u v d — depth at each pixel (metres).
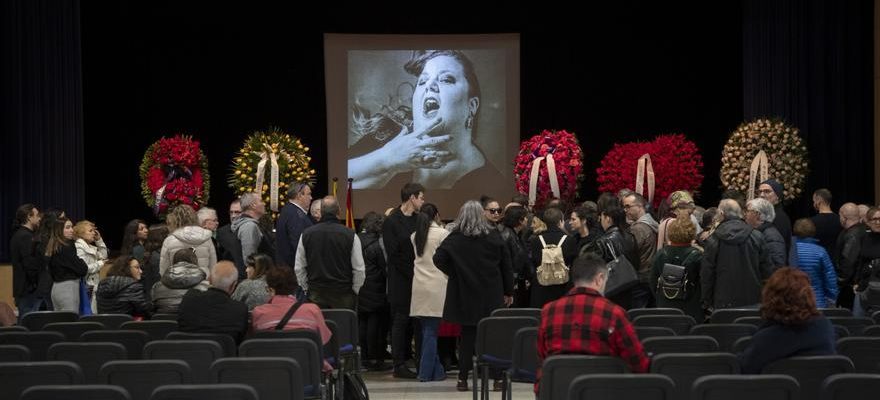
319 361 6.29
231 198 19.30
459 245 8.65
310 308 6.89
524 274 9.52
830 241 10.99
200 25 19.09
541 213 10.94
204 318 6.68
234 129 19.25
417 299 9.24
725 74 18.89
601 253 8.78
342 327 7.93
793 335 5.05
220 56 19.16
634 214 9.82
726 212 8.41
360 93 18.30
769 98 15.45
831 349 5.11
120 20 18.91
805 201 15.32
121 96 19.03
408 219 9.48
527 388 9.23
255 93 19.25
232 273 6.80
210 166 19.23
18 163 14.73
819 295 9.27
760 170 14.65
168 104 19.12
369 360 10.15
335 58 18.28
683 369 5.18
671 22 18.95
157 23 19.02
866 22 15.12
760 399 4.48
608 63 19.09
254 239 9.79
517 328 7.37
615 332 5.27
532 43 19.14
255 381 5.37
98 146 19.03
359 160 18.31
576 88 19.12
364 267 9.51
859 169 15.16
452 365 10.56
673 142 15.67
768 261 8.32
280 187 14.14
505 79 18.22
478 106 18.23
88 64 18.89
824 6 15.17
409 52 18.28
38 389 4.32
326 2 19.09
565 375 5.11
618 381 4.56
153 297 8.58
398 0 19.03
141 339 6.59
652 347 5.93
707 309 8.83
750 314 7.41
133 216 19.16
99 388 4.35
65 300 10.20
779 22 15.35
